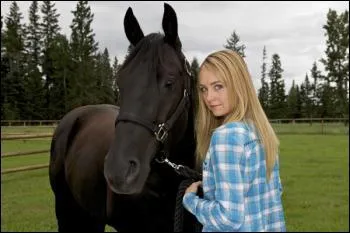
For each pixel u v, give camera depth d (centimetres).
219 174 186
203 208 193
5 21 5956
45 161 1393
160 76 256
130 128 247
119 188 235
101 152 372
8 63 5044
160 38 271
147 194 304
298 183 995
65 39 5225
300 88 6144
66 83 4778
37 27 5928
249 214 187
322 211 737
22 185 966
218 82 204
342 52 4953
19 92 4481
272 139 198
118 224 338
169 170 302
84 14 4875
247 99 201
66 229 461
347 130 2955
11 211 726
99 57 4847
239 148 185
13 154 974
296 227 639
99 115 456
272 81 5894
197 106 298
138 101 251
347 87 5000
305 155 1563
